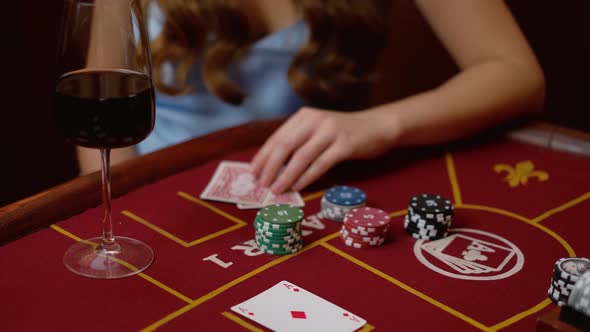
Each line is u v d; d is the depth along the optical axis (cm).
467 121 203
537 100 224
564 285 121
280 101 272
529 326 117
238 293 121
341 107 288
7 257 128
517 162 192
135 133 121
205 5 252
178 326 111
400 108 196
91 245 134
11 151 321
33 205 143
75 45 117
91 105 116
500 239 149
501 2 247
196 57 261
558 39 368
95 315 112
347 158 179
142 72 123
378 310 119
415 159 192
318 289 125
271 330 111
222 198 161
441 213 145
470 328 116
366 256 138
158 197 159
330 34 268
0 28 307
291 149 175
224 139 192
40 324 109
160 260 131
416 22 373
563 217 161
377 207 162
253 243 141
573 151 198
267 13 262
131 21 121
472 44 236
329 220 155
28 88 315
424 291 126
